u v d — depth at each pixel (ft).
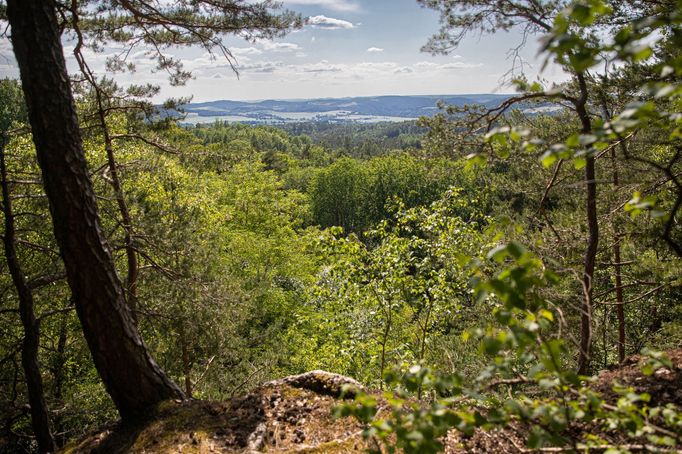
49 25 16.03
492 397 9.71
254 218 96.68
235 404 17.04
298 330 62.34
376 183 171.01
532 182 28.55
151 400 17.71
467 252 29.84
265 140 460.55
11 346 26.14
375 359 34.58
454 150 21.35
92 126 28.07
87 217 16.70
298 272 84.64
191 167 31.19
